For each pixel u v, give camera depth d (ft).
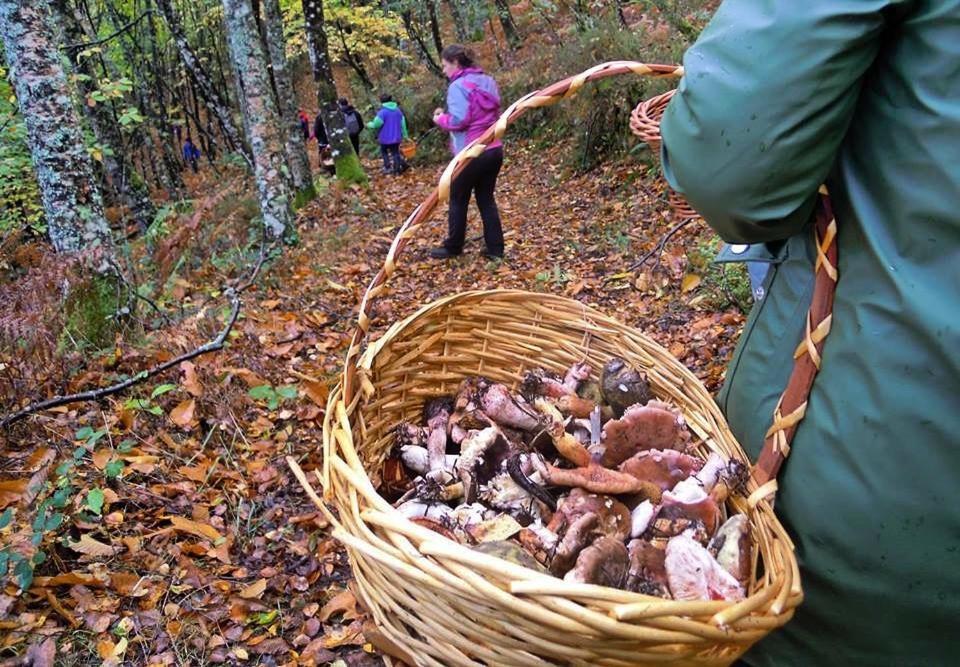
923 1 3.20
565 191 27.48
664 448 4.97
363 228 25.89
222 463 10.28
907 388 3.34
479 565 3.20
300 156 32.48
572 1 39.96
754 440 4.48
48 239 23.20
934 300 3.25
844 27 3.11
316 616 7.97
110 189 33.09
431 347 6.08
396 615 3.77
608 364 5.59
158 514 8.98
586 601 3.12
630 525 4.32
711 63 3.45
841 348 3.67
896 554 3.51
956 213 3.16
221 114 35.09
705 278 14.90
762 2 3.32
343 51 65.05
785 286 4.30
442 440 5.45
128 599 7.72
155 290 15.93
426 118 51.93
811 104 3.22
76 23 29.45
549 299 6.33
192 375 11.08
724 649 3.33
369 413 5.48
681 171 3.71
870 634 3.77
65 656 6.97
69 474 8.87
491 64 57.21
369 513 3.59
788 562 3.60
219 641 7.47
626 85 26.78
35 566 7.69
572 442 4.82
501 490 4.74
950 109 3.14
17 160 21.80
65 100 13.69
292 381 12.83
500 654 3.30
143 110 44.16
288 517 9.48
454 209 20.63
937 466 3.31
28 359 10.75
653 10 30.91
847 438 3.58
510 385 6.27
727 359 12.30
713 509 4.29
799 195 3.50
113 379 11.46
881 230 3.51
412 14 70.90
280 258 19.54
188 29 58.39
